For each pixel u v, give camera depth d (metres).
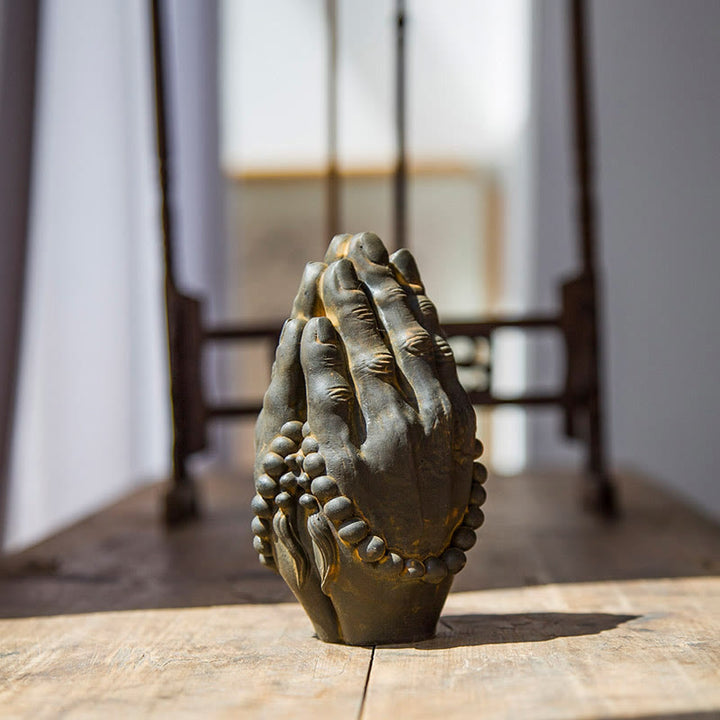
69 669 0.73
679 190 1.73
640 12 1.73
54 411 1.56
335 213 1.44
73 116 1.52
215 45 1.73
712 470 1.73
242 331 1.25
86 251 1.60
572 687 0.67
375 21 1.80
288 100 1.81
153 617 0.83
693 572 0.93
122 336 1.67
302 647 0.75
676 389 1.74
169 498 1.16
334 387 0.72
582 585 0.89
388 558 0.71
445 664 0.71
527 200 1.76
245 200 1.83
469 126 1.81
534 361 1.77
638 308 1.74
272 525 0.74
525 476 1.50
